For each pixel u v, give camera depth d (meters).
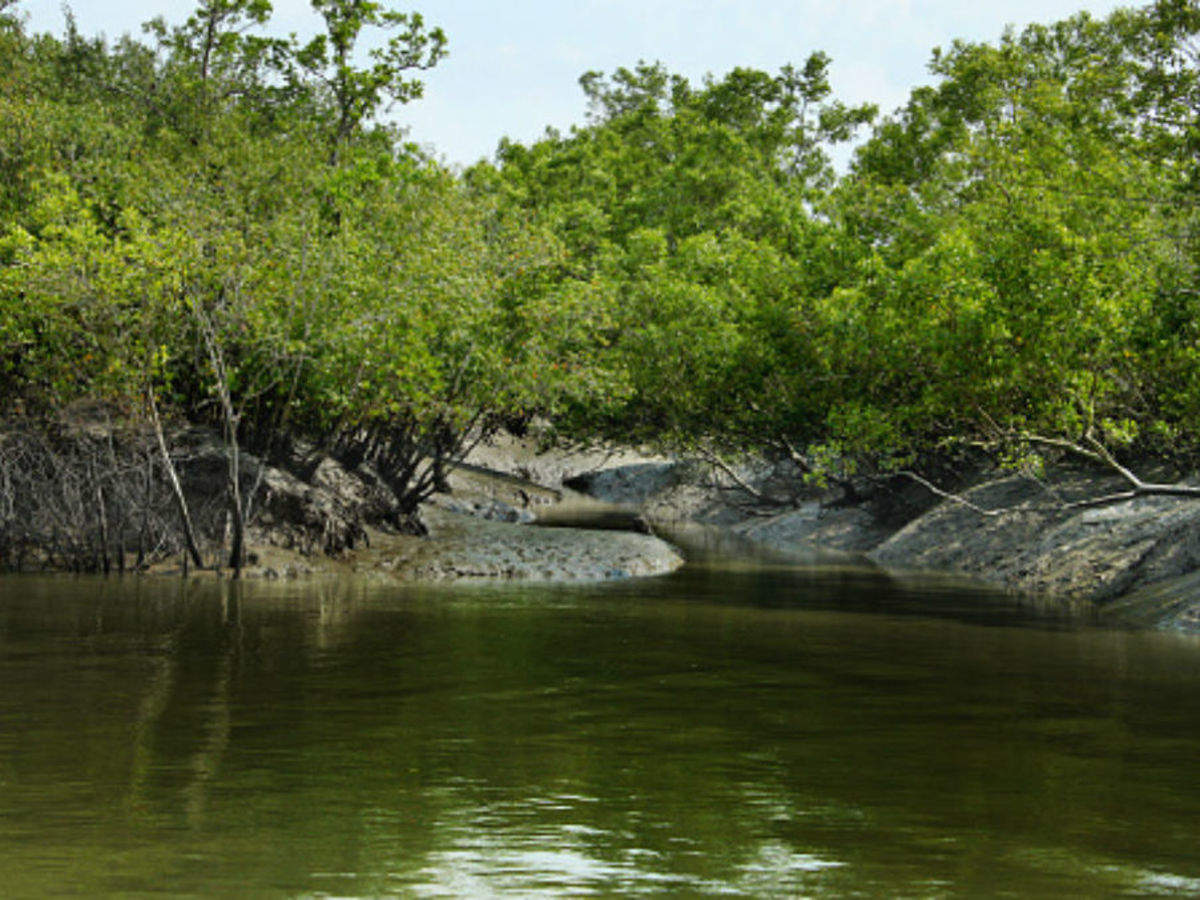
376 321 23.81
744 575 25.83
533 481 57.91
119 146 30.44
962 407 24.88
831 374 30.84
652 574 25.91
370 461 31.30
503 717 10.93
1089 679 13.34
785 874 6.73
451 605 19.22
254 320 22.56
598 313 30.95
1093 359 21.17
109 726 10.20
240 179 27.97
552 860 6.93
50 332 22.09
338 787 8.46
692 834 7.49
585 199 63.06
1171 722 11.10
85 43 47.88
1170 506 23.70
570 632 16.42
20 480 22.73
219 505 24.08
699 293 34.88
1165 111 23.86
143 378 22.20
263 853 6.96
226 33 36.81
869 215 35.62
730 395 34.84
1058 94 38.62
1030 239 21.44
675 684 12.69
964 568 27.34
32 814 7.67
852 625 17.61
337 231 26.14
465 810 7.95
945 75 49.97
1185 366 21.19
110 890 6.27
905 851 7.21
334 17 36.22
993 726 10.87
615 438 39.28
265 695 11.65
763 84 70.88
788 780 8.88
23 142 28.39
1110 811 8.16
